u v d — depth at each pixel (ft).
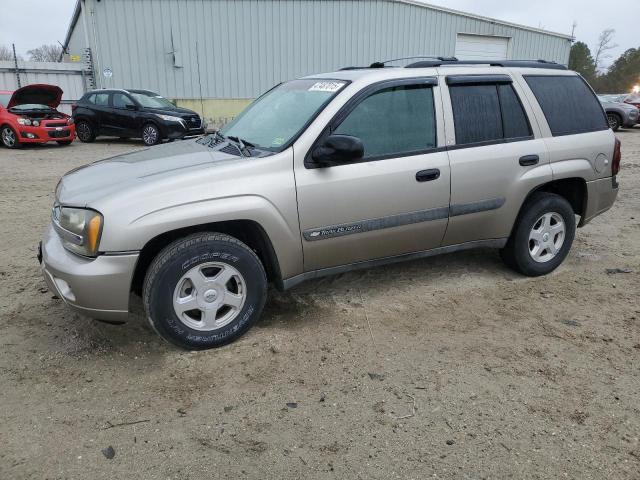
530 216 14.79
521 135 14.39
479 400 9.79
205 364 10.93
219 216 10.73
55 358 11.14
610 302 14.03
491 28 80.33
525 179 14.26
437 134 13.14
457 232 13.83
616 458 8.37
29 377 10.44
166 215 10.36
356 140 11.07
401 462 8.27
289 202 11.41
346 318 12.98
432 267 16.37
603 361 11.15
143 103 51.83
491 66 14.48
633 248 18.69
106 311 10.43
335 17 71.56
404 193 12.64
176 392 10.02
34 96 49.47
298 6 69.62
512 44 82.79
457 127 13.41
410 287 14.87
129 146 51.83
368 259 12.96
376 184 12.26
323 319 12.92
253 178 11.11
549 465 8.22
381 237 12.73
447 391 10.05
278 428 9.03
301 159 11.58
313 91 13.11
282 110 13.16
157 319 10.73
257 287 11.60
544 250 15.60
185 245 10.66
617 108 65.26
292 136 11.77
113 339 11.91
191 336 11.09
